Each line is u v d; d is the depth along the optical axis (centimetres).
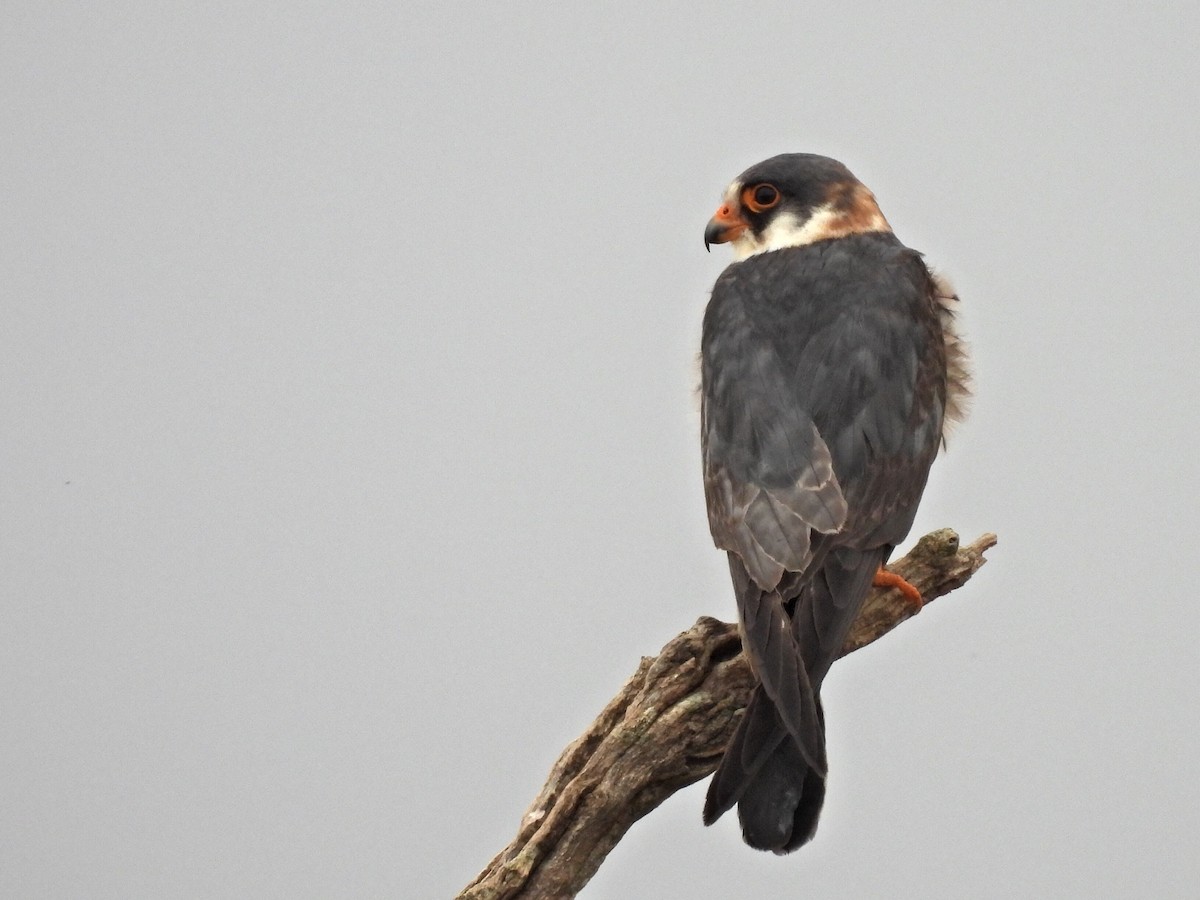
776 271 1123
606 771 968
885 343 1056
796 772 899
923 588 1066
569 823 974
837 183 1182
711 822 872
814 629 936
